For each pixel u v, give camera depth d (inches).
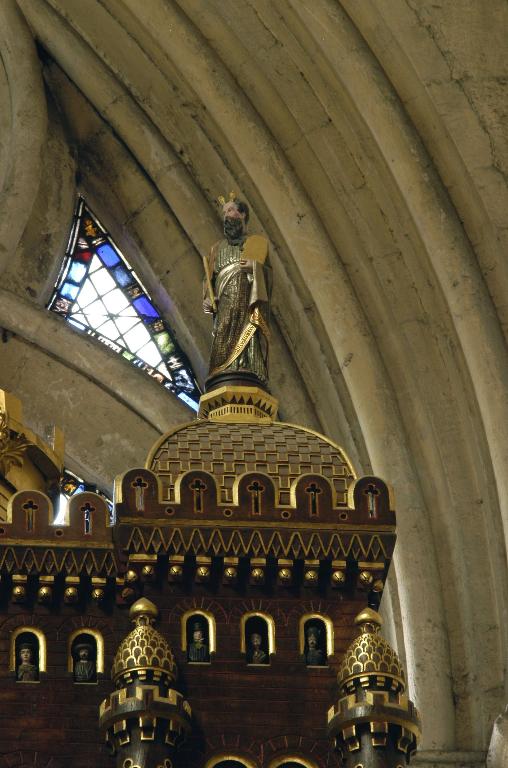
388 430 788.0
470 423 784.3
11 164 856.3
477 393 773.3
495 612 765.9
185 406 845.2
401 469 783.1
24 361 857.5
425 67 781.3
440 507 778.2
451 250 781.9
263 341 660.7
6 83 857.5
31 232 868.0
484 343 773.9
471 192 783.7
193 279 855.1
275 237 819.4
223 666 533.6
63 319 860.0
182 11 816.3
